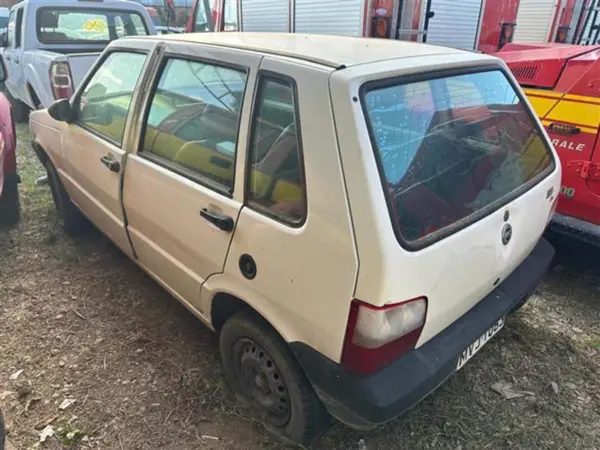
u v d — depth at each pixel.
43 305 3.28
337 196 1.73
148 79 2.72
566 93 3.46
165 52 2.66
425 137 1.99
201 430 2.41
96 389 2.62
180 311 3.25
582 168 3.36
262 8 7.07
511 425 2.46
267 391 2.31
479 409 2.55
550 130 3.52
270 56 2.06
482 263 2.08
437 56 2.22
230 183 2.17
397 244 1.69
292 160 1.91
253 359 2.28
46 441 2.33
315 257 1.80
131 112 2.80
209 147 2.30
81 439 2.34
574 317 3.27
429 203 1.90
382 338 1.73
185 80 2.49
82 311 3.23
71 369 2.75
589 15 7.21
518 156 2.48
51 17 6.52
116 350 2.90
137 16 7.03
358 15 5.64
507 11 6.81
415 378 1.85
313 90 1.83
